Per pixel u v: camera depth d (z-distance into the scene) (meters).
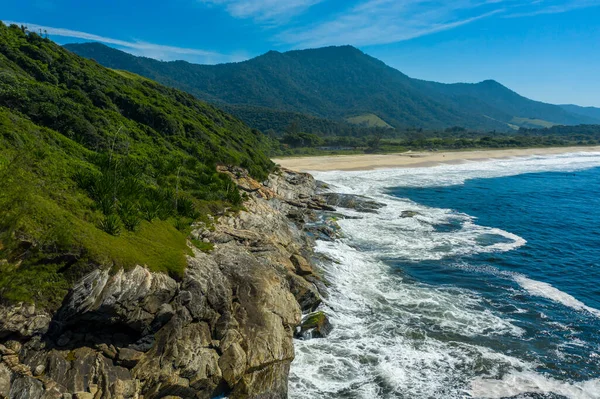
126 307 13.09
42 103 27.05
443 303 22.44
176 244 17.88
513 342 18.89
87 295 12.38
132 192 20.41
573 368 17.14
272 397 14.70
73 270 12.58
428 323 20.27
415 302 22.42
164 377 13.09
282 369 15.83
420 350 17.98
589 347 18.72
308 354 17.33
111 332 13.24
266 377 15.25
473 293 23.91
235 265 18.92
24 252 11.86
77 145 23.28
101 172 20.97
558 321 21.02
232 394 14.48
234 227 25.39
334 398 14.92
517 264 28.67
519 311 21.91
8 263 11.45
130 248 14.80
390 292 23.55
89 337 12.78
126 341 13.32
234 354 14.97
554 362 17.50
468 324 20.31
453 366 16.95
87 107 31.09
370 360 17.14
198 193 27.23
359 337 18.83
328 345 18.09
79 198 16.56
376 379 15.98
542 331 19.97
